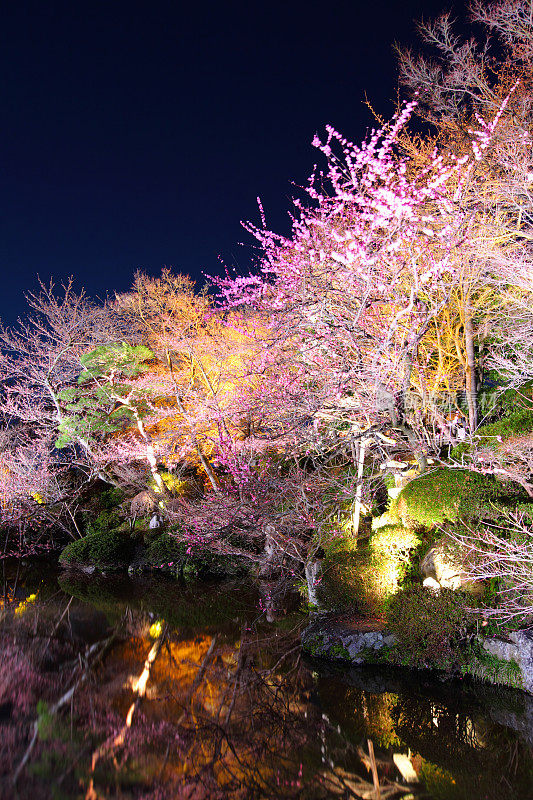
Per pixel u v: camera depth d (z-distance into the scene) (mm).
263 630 11312
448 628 8461
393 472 11875
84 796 5656
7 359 22344
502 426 10188
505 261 8219
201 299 21062
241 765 6332
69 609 13773
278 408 9273
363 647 9227
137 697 8414
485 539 8305
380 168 8086
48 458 21219
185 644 10828
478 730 6898
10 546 19984
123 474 19719
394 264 8117
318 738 6957
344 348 8383
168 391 18438
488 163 10422
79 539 18906
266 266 9375
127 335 22844
